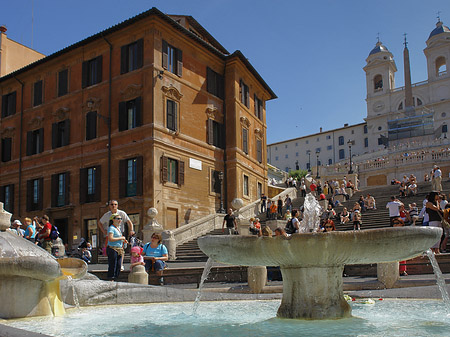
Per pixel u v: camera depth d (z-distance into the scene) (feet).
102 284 26.04
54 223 109.60
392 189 111.86
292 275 20.25
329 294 19.79
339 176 180.24
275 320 19.58
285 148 354.33
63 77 112.88
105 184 101.04
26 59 142.00
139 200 93.66
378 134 311.88
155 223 82.33
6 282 20.29
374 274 44.14
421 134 256.11
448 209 45.57
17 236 23.12
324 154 334.65
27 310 20.72
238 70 119.65
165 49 100.53
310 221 38.29
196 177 104.73
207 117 111.24
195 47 108.88
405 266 41.14
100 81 105.50
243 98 123.03
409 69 276.21
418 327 17.06
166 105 99.19
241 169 116.67
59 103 112.78
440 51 306.76
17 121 122.01
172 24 100.37
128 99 99.81
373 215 81.15
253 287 33.45
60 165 110.01
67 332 17.15
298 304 19.93
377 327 17.15
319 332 16.28
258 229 72.69
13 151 122.11
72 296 24.54
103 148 102.37
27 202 115.34
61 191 110.01
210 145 110.63
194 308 22.75
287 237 18.53
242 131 119.96
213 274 46.75
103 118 103.55
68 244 104.42
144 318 20.84
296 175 272.51
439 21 315.99
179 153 100.58
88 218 102.53
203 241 20.11
